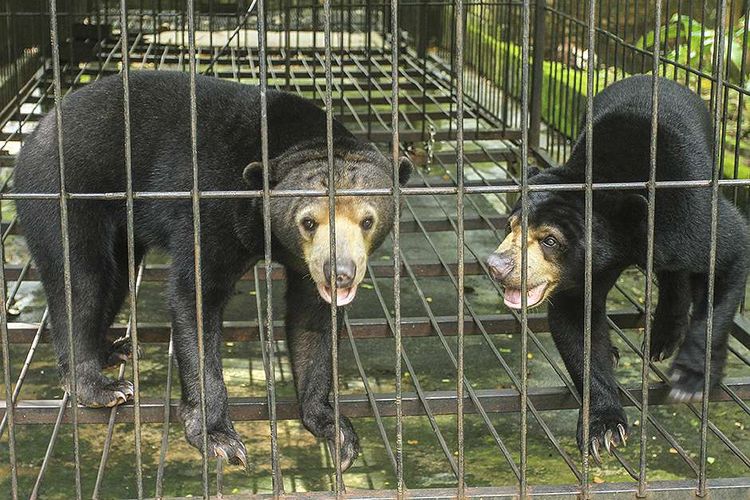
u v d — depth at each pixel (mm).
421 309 7426
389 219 4430
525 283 3744
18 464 5453
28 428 5824
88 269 4738
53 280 4727
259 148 4516
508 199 8820
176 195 3609
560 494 3961
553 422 5902
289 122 4617
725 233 4754
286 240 4312
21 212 4785
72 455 5559
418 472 5387
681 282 5426
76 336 4707
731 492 4035
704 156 4957
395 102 3500
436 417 5961
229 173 4492
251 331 5840
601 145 4871
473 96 10523
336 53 11844
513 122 9836
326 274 3961
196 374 4402
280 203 4289
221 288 4523
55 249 4680
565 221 4613
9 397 3760
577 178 4805
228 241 4461
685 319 5570
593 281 4855
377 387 6301
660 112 5012
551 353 6773
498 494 3949
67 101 4840
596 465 5398
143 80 4844
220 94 4738
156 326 5586
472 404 4891
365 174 4281
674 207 4691
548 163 8086
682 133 4922
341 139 4562
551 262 4625
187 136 4609
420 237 8766
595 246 4684
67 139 4695
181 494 5172
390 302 7566
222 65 10781
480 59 9680
